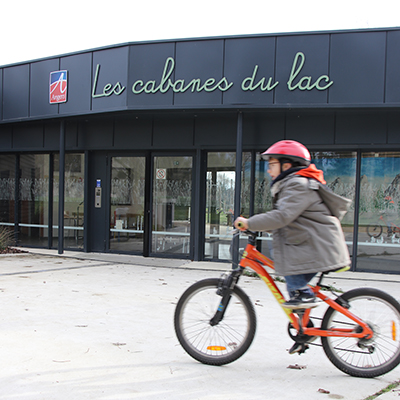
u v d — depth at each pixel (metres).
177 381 2.85
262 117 8.22
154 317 4.44
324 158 8.27
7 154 10.71
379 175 8.02
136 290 5.77
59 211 9.08
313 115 8.00
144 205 9.22
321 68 7.20
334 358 3.03
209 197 8.84
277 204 2.86
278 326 4.24
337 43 7.15
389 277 7.46
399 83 6.96
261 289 6.00
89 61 8.38
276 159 2.98
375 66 7.04
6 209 10.75
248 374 3.01
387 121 7.70
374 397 2.67
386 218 7.97
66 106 8.71
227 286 3.13
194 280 6.64
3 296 5.16
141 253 9.34
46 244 10.31
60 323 4.12
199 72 7.62
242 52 7.45
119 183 9.46
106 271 7.26
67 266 7.67
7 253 9.19
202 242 8.80
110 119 9.01
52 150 9.97
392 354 2.95
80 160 9.81
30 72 9.16
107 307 4.80
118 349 3.45
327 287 3.04
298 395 2.68
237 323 3.15
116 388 2.71
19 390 2.65
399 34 6.96
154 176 9.17
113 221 9.54
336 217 2.93
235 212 7.68
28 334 3.76
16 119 9.38
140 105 7.87
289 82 7.27
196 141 8.66
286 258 2.82
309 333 2.97
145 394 2.64
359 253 8.09
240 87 7.46
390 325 2.95
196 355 3.18
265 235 8.38
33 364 3.08
